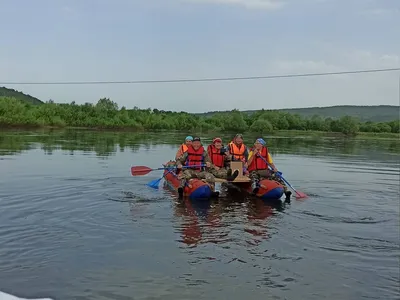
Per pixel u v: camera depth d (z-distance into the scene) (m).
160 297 4.84
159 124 57.69
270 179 10.91
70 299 4.75
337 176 14.95
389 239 7.23
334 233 7.51
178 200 9.95
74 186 11.32
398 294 5.09
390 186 12.90
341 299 4.93
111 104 62.66
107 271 5.55
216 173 11.12
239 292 5.02
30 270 5.54
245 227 7.73
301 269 5.78
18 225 7.51
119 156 19.44
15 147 22.31
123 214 8.48
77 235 7.03
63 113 53.69
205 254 6.25
